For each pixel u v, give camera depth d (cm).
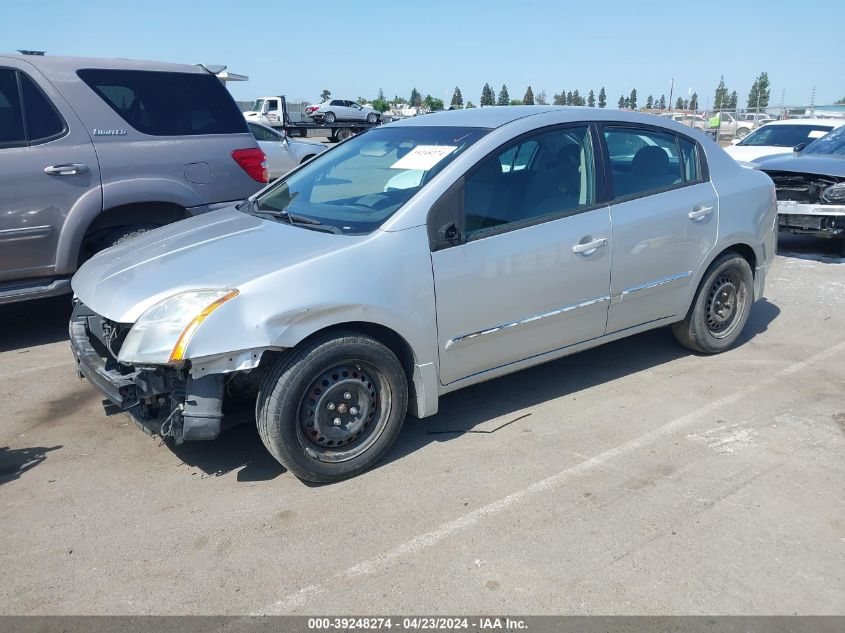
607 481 354
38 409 448
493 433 408
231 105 640
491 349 396
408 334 359
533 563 292
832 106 2758
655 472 362
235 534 315
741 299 524
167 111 601
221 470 371
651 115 474
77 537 314
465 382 394
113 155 566
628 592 274
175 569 292
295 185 451
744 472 361
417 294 358
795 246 928
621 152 448
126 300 338
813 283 736
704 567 288
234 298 319
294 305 324
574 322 427
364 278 344
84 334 394
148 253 386
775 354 529
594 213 423
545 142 414
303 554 300
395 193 380
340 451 355
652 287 458
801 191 821
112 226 590
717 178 493
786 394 456
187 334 310
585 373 496
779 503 333
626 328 460
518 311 397
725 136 2900
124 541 311
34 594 277
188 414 321
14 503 341
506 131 400
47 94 546
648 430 408
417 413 379
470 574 286
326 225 373
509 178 396
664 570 286
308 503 339
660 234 452
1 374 506
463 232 374
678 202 464
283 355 332
